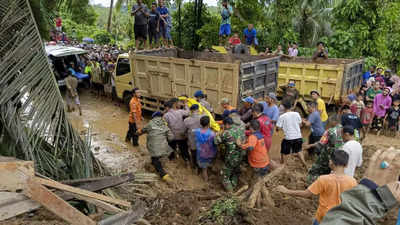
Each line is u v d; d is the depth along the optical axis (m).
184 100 7.15
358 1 12.38
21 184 2.54
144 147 7.81
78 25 26.64
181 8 15.45
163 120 6.04
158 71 9.03
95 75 12.41
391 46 14.39
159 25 11.52
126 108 11.07
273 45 14.82
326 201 3.38
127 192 4.87
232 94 7.61
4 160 2.69
